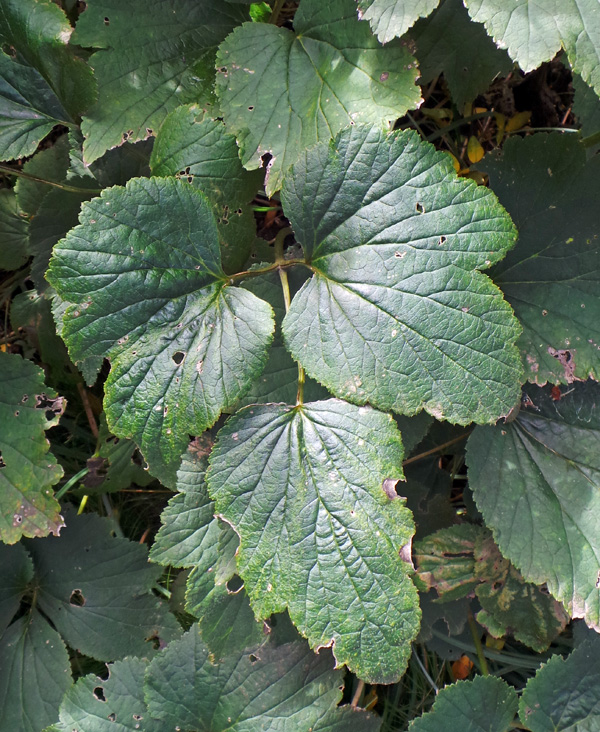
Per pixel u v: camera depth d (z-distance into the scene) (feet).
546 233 1.21
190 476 1.21
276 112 1.15
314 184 1.06
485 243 1.02
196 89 1.21
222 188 1.19
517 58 1.03
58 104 1.19
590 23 1.03
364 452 1.03
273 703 1.27
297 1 1.45
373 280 1.04
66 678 1.40
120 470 1.47
